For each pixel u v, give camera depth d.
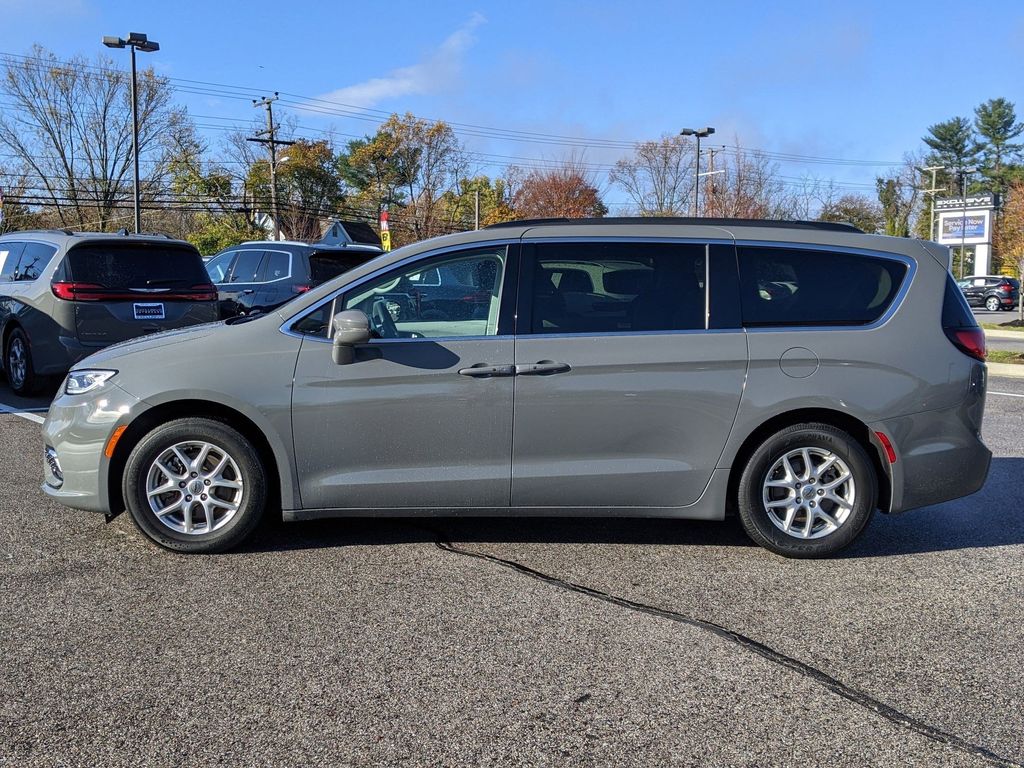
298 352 4.63
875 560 4.91
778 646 3.77
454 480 4.68
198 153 53.28
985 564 4.87
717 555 4.94
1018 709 3.26
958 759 2.92
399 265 4.75
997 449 8.02
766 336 4.71
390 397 4.61
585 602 4.21
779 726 3.12
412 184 59.91
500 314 4.70
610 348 4.66
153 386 4.58
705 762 2.88
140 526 4.68
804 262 4.86
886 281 4.87
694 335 4.70
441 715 3.15
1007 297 37.16
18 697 3.23
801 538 4.83
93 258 9.30
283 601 4.15
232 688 3.32
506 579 4.50
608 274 4.77
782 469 4.83
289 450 4.62
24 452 7.16
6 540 4.95
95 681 3.36
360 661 3.55
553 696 3.30
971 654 3.72
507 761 2.87
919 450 4.80
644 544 5.10
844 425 4.84
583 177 54.34
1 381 11.24
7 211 48.53
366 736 3.00
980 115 79.12
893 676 3.51
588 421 4.67
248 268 13.11
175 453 4.68
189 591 4.25
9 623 3.86
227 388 4.56
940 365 4.79
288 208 56.19
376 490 4.67
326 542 5.01
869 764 2.89
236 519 4.71
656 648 3.72
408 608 4.09
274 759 2.86
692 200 45.94
